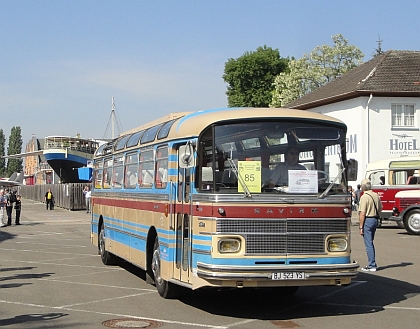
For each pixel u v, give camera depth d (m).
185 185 9.96
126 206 13.86
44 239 25.97
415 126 38.22
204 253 9.09
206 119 9.48
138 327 8.73
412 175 26.08
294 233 9.11
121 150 14.75
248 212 9.00
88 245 23.06
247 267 8.82
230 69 71.62
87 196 48.38
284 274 8.90
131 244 13.32
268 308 10.25
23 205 67.62
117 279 13.86
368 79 38.59
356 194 34.94
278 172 9.32
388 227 29.61
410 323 8.95
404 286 12.38
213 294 11.66
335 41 61.88
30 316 9.59
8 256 19.05
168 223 10.54
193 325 8.87
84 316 9.58
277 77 63.34
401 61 40.69
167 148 10.80
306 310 10.05
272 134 9.43
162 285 11.12
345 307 10.27
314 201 9.26
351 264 9.35
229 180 9.16
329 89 43.72
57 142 74.50
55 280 13.72
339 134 9.78
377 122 37.75
